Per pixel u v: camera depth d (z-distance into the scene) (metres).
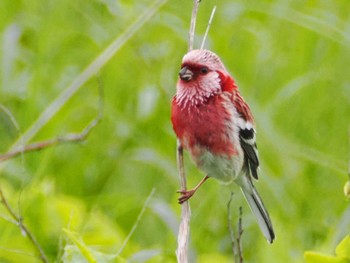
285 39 15.31
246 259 13.20
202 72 11.25
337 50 15.25
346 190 9.70
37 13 15.12
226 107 11.30
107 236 11.91
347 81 14.99
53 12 15.09
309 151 14.09
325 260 9.76
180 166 11.02
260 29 15.28
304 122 14.58
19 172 13.37
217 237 13.27
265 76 14.98
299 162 13.98
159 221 13.38
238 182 11.85
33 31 14.97
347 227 12.73
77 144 14.02
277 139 14.11
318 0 15.22
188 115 11.28
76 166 13.98
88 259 10.16
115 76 14.65
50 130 13.83
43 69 14.59
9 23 15.00
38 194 11.98
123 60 14.65
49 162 13.70
